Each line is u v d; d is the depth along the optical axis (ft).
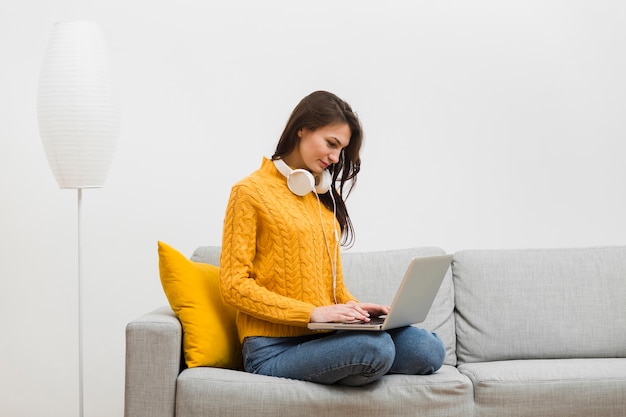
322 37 11.48
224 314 8.63
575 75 11.62
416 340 8.01
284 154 8.56
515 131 11.64
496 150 11.64
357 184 11.55
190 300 8.27
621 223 11.66
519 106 11.66
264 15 11.41
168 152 11.27
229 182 11.34
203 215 11.30
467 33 11.62
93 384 11.22
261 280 8.21
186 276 8.38
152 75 11.23
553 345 9.61
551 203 11.66
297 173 8.33
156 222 11.25
